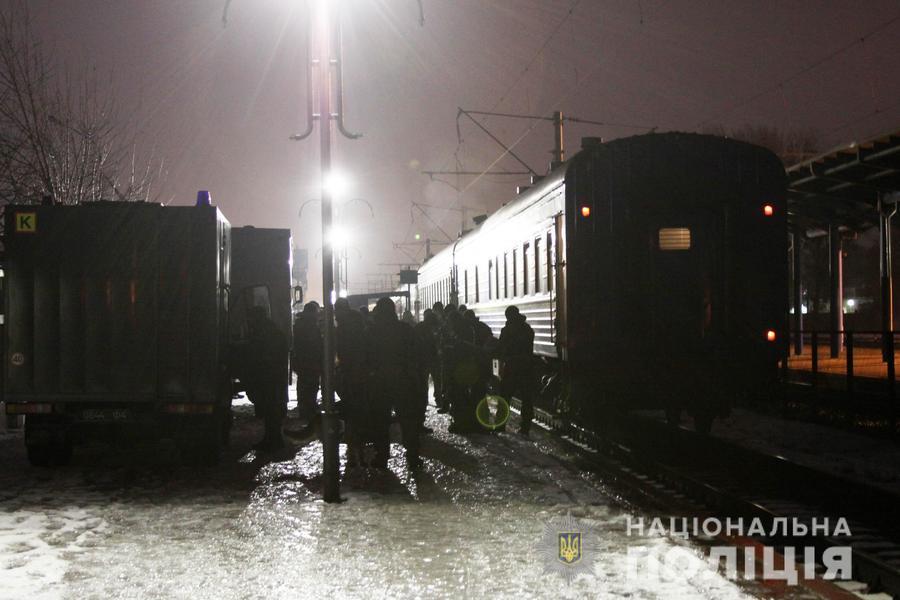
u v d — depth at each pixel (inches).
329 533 308.2
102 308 461.7
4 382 459.8
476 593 237.1
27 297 461.7
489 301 832.3
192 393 460.8
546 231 593.9
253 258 800.3
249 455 503.8
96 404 464.1
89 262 461.4
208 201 473.4
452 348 593.0
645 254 529.3
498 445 528.4
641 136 536.1
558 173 560.4
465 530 311.3
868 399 585.6
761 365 525.3
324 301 371.6
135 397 459.8
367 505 357.1
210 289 463.5
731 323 524.4
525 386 575.8
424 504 358.0
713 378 524.4
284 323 803.4
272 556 277.1
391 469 447.2
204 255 463.5
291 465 466.3
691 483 375.9
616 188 531.5
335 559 273.1
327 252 374.0
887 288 888.9
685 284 530.9
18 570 260.4
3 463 481.4
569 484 399.5
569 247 532.1
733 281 525.7
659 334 527.2
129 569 261.9
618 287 529.7
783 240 535.2
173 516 338.0
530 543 291.9
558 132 1013.8
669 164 530.9
